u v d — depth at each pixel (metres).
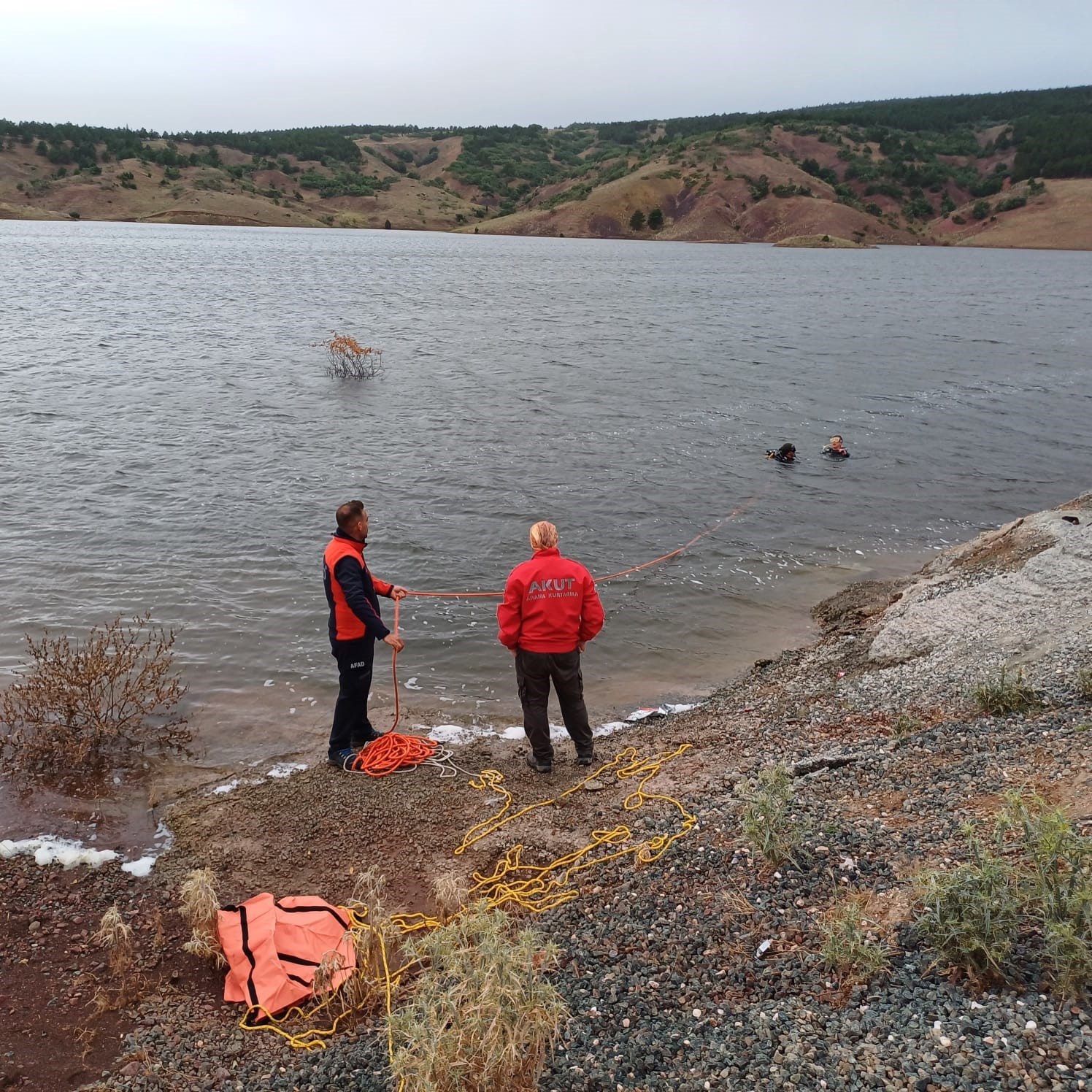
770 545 14.02
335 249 110.69
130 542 12.86
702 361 32.22
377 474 16.83
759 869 5.08
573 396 25.08
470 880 5.80
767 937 4.47
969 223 196.88
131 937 5.34
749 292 64.69
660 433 21.00
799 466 18.48
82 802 6.94
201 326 37.31
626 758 7.54
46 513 13.86
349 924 5.29
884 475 18.09
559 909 5.23
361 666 7.23
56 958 5.17
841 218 186.25
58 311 40.22
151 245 103.69
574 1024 4.02
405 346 33.78
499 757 7.63
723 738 7.68
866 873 4.82
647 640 10.66
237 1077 4.20
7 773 7.31
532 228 197.50
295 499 15.11
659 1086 3.55
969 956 3.78
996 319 49.34
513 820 6.52
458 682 9.38
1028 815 4.22
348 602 6.88
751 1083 3.45
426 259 96.62
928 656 8.68
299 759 7.67
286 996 4.75
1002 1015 3.51
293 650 9.82
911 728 6.94
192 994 4.90
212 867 6.04
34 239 108.06
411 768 7.35
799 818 5.51
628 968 4.44
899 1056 3.41
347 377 26.62
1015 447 20.67
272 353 30.72
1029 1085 3.14
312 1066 4.17
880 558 13.69
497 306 50.34
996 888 3.84
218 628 10.27
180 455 17.53
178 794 7.07
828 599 11.98
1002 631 8.66
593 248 141.12
